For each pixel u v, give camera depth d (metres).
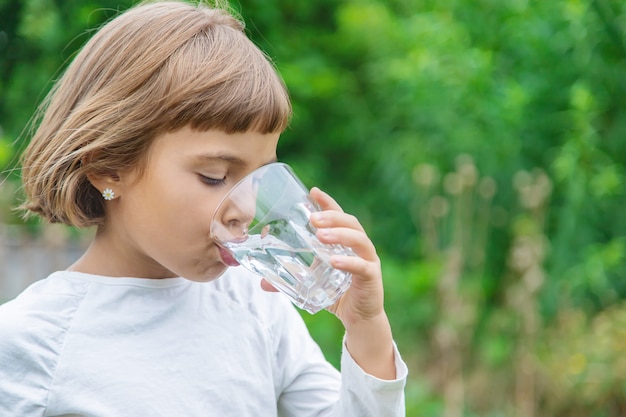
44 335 1.33
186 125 1.28
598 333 3.76
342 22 5.18
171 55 1.33
